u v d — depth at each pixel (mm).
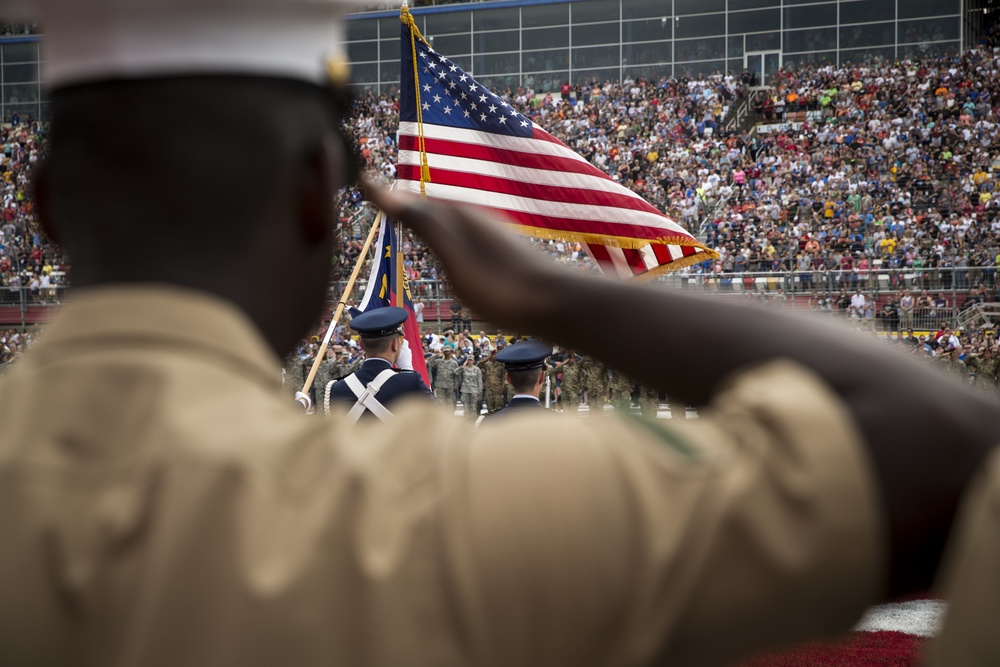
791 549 754
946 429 809
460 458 848
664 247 7652
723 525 765
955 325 30141
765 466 779
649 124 47188
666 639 769
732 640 773
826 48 48656
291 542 792
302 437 868
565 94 50219
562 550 782
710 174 42312
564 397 25328
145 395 866
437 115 7828
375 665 755
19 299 36781
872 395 820
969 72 45312
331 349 25500
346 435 885
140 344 895
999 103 43500
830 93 46219
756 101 47312
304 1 944
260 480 812
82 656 784
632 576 776
